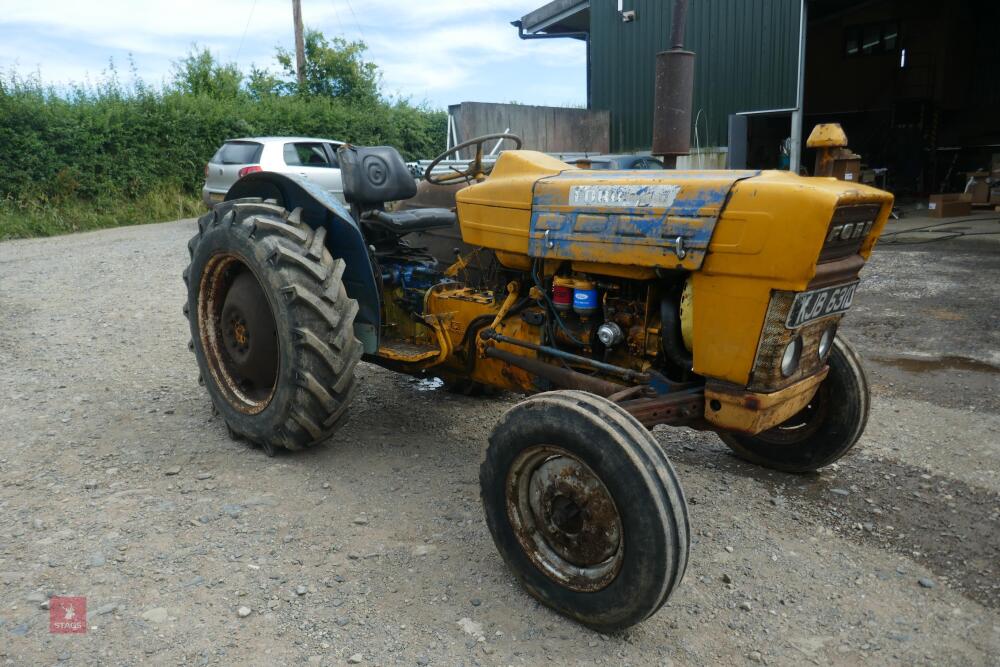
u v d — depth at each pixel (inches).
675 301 111.2
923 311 267.7
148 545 113.4
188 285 159.8
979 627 101.0
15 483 133.2
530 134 568.1
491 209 130.9
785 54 554.3
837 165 112.9
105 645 91.3
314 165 463.2
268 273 135.7
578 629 98.7
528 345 128.9
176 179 601.6
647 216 107.8
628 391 107.6
